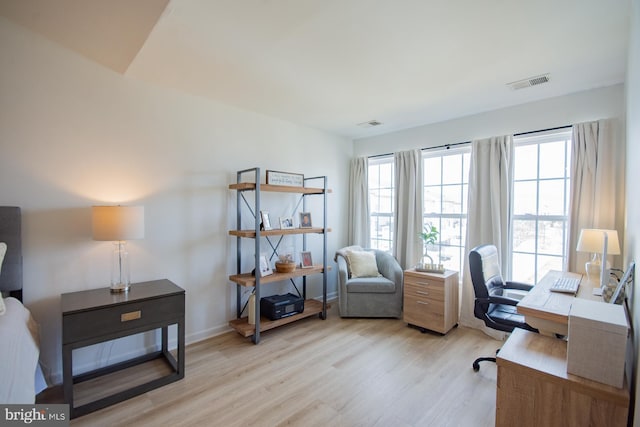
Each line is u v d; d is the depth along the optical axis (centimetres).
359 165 436
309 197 395
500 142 307
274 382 219
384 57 210
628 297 176
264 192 345
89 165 226
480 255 243
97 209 207
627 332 119
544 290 207
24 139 200
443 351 268
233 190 314
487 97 286
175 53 206
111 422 177
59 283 214
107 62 225
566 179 285
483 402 197
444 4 154
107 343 238
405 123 374
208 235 295
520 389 141
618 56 209
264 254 326
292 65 223
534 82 252
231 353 262
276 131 352
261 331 290
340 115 343
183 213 277
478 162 324
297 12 161
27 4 171
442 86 261
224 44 194
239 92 277
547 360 144
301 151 382
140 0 154
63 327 177
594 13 162
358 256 376
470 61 216
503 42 191
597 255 244
